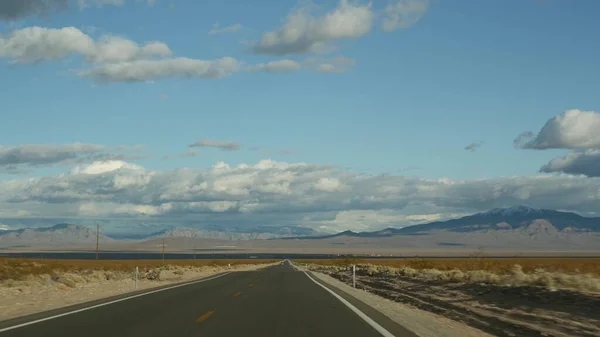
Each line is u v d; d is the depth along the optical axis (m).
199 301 25.48
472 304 26.94
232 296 28.50
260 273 62.69
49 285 38.06
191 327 16.67
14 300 27.55
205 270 76.25
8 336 14.86
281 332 15.77
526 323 20.16
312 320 18.55
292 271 70.81
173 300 25.98
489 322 21.52
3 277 41.91
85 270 60.84
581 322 19.11
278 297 28.00
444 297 31.45
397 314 21.73
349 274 65.44
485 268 49.97
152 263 111.50
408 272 54.09
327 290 33.34
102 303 24.39
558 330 18.39
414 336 15.16
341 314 20.38
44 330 15.95
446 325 19.83
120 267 81.00
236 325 17.19
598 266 47.41
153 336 14.91
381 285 45.41
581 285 25.83
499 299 26.78
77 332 15.58
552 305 22.67
